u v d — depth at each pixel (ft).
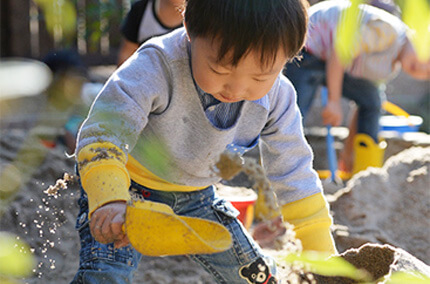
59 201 8.73
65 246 7.95
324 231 5.60
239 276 5.41
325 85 12.07
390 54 11.25
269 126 5.64
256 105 5.27
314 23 11.05
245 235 5.53
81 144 4.41
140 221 3.58
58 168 9.44
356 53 10.66
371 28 10.61
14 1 19.08
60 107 8.23
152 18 9.08
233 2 4.24
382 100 13.66
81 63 8.95
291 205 5.62
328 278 5.15
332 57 10.91
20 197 8.47
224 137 5.19
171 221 3.52
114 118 4.53
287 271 5.34
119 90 4.69
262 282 5.38
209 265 5.54
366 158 13.05
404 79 23.41
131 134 4.58
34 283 6.92
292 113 5.68
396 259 4.74
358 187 9.82
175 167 5.30
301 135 5.74
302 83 11.65
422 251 8.90
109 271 4.80
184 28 5.16
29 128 11.94
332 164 12.35
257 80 4.43
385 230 9.27
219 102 5.08
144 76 4.85
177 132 5.12
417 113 22.49
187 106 5.02
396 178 10.17
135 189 5.41
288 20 4.33
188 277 7.77
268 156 5.77
